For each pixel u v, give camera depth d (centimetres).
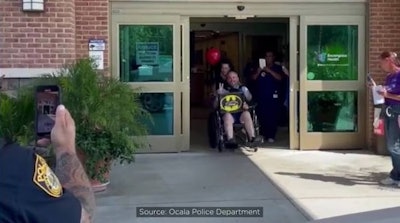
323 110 1039
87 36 974
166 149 1023
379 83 1013
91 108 701
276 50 1442
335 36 1030
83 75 718
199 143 1134
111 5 995
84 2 970
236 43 1479
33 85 716
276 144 1112
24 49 914
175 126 1023
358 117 1036
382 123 868
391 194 715
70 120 210
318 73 1033
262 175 834
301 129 1037
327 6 1023
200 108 1741
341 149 1041
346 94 1038
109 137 711
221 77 1065
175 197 711
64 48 920
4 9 909
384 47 1011
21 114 656
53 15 917
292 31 1029
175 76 1017
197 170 876
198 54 1648
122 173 855
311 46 1030
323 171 861
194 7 1010
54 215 166
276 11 1020
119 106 725
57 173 204
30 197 162
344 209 646
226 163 928
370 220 196
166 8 1007
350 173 845
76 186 203
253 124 1042
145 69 1013
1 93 708
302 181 793
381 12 1008
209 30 1462
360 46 1028
